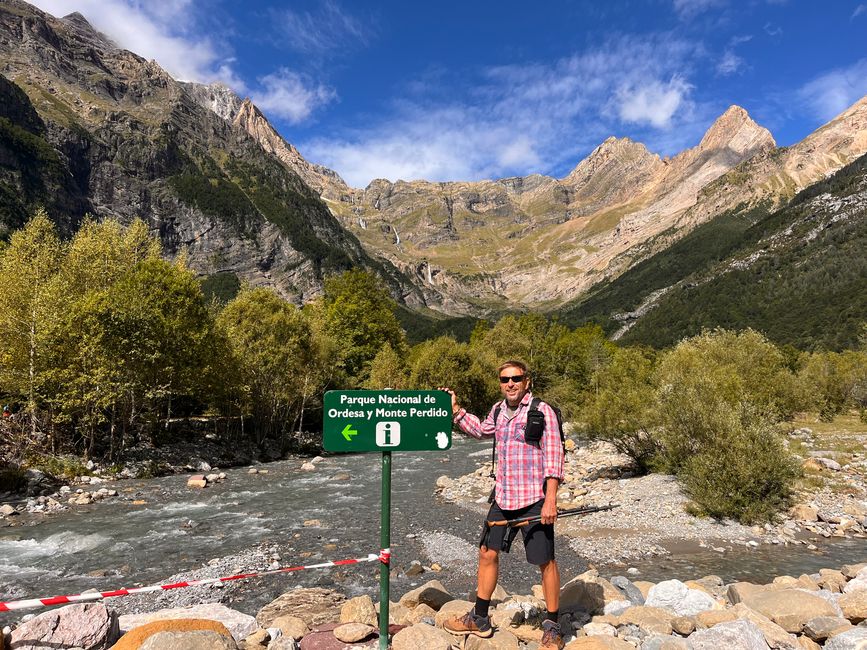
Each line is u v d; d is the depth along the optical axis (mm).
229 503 19609
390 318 60656
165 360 28625
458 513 17953
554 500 4922
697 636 5168
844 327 145875
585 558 12805
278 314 39688
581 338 88500
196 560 13023
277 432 43406
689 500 17094
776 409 27938
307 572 12062
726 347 36812
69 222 181750
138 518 17234
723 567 11797
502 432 5309
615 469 23469
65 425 27422
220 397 35594
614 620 6055
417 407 4801
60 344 25562
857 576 7590
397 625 5727
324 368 44500
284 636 5355
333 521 16859
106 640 4770
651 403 21891
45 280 28594
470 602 6586
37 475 21422
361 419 4629
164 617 5723
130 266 32969
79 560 13023
